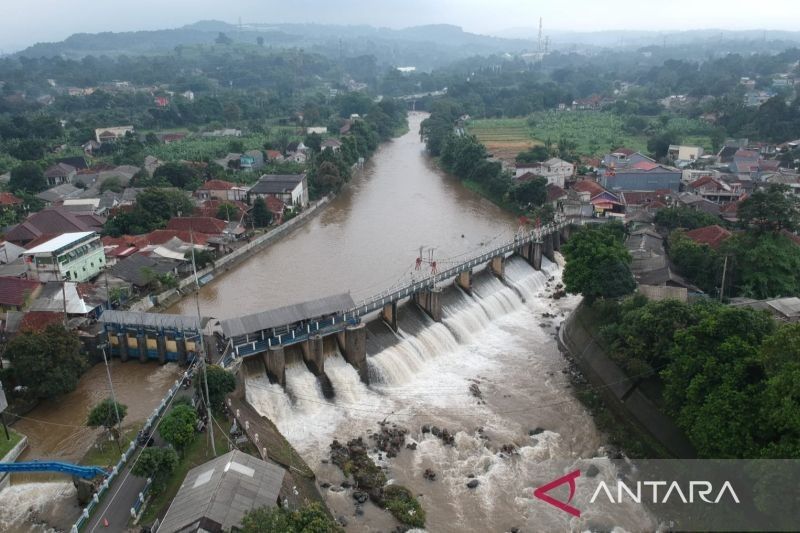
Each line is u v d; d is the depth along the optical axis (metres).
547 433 74.69
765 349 54.84
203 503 47.47
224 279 120.50
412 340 93.19
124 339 83.44
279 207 158.00
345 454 69.19
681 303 76.38
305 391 79.69
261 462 53.16
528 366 91.50
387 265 127.12
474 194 194.12
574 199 160.62
